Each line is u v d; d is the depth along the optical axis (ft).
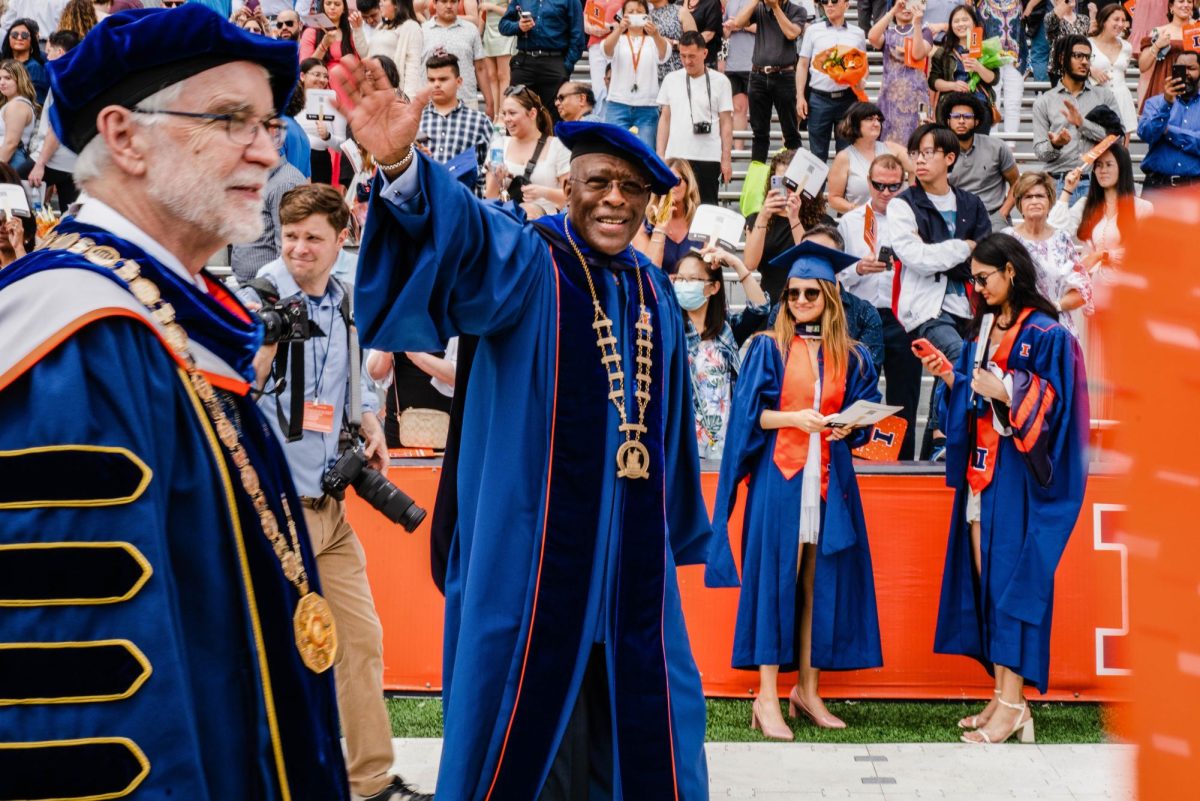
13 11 41.06
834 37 35.70
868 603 20.54
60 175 34.65
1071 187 28.73
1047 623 19.72
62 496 6.70
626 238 13.67
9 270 7.30
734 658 20.51
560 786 13.16
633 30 35.45
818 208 28.84
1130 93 40.52
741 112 39.06
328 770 8.05
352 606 16.67
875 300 28.14
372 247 12.07
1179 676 3.81
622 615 13.17
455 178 12.25
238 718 7.50
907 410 28.17
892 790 17.74
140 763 6.72
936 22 37.88
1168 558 3.75
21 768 6.59
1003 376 19.79
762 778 18.16
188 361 7.49
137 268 7.39
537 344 13.29
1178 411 3.62
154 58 7.54
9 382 6.81
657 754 13.08
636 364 13.58
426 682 21.94
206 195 7.71
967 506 20.48
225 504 7.55
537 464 13.19
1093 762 18.74
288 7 39.78
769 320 21.79
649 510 13.44
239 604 7.58
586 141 13.48
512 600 13.00
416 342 12.50
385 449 18.65
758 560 20.40
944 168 27.91
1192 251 3.56
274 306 15.17
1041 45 42.80
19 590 6.66
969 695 21.85
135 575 6.80
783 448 20.29
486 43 39.14
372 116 11.55
